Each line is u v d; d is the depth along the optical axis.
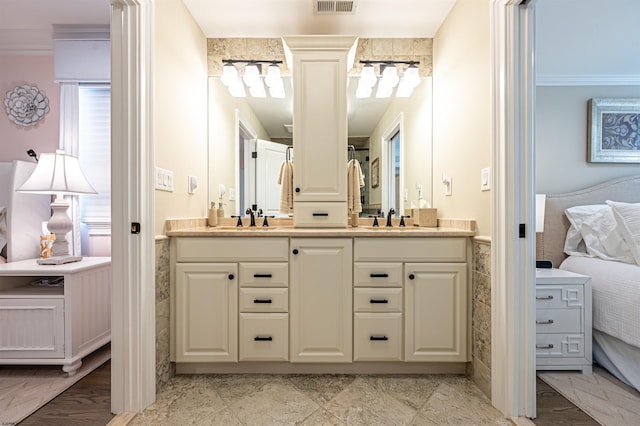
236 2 1.93
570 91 2.53
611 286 1.72
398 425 1.32
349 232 1.68
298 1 1.92
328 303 1.69
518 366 1.37
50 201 2.33
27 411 1.41
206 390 1.57
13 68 2.51
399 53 2.36
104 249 2.48
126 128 1.38
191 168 2.03
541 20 1.88
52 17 2.26
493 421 1.34
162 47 1.63
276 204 2.39
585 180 2.53
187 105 1.97
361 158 2.40
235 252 1.69
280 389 1.58
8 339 1.71
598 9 1.78
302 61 1.98
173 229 1.73
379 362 1.74
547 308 1.77
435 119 2.29
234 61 2.29
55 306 1.72
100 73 2.36
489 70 1.47
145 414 1.39
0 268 1.75
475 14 1.63
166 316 1.65
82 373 1.76
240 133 2.38
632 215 1.91
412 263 1.69
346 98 1.99
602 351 1.79
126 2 1.37
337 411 1.41
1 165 2.15
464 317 1.68
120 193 1.39
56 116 2.51
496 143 1.42
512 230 1.37
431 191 2.36
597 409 1.42
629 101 2.48
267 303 1.69
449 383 1.65
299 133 1.99
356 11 2.02
